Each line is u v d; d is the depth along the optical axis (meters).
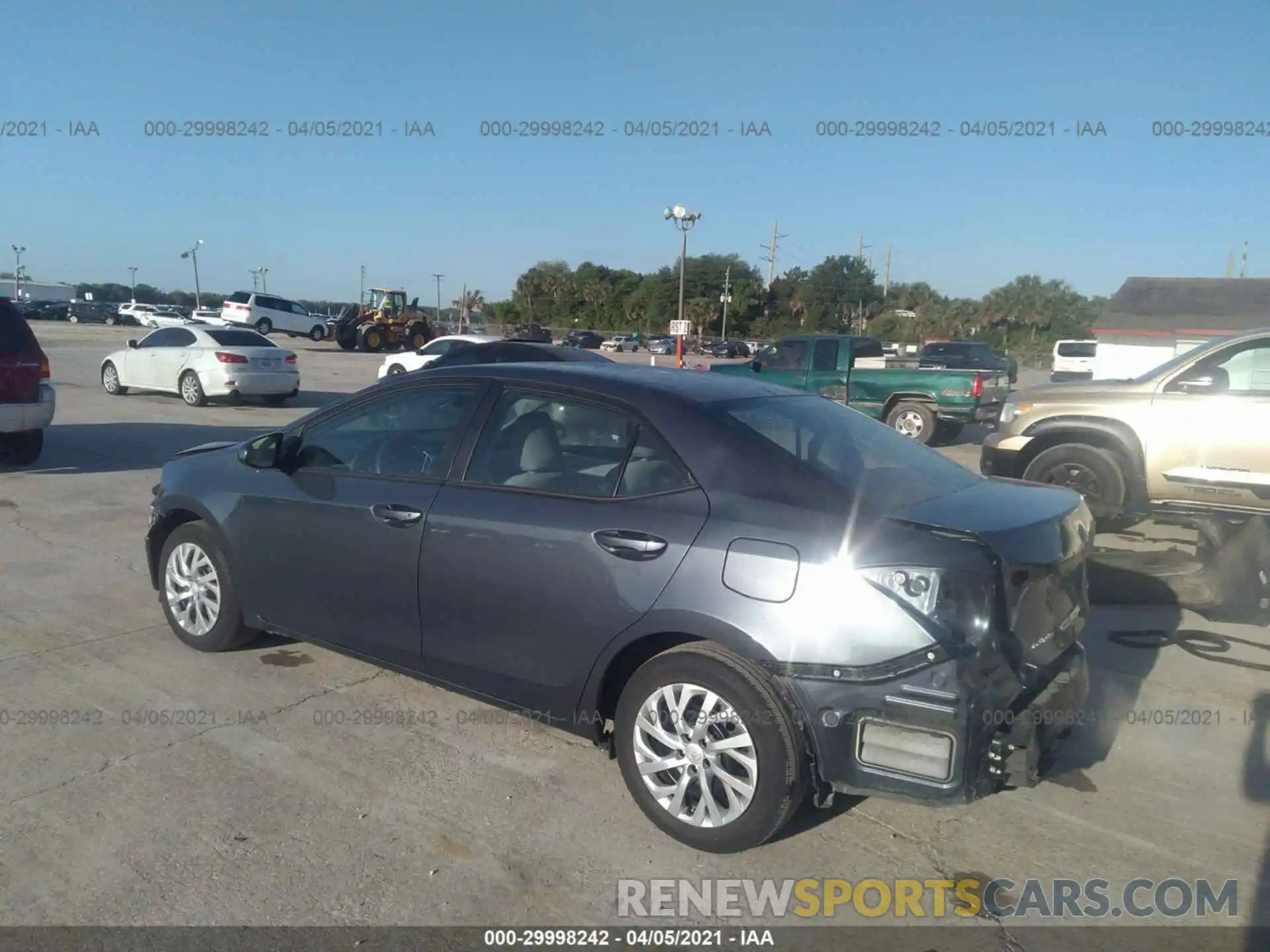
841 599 3.20
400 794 3.89
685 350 58.28
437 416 4.38
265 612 4.94
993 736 3.17
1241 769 4.23
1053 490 4.09
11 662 5.19
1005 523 3.42
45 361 10.45
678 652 3.50
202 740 4.32
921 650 3.10
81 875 3.31
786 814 3.37
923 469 4.03
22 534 7.89
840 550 3.24
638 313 82.25
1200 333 30.89
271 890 3.26
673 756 3.54
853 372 16.28
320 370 29.05
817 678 3.22
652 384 3.99
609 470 3.81
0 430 10.06
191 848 3.48
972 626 3.14
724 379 4.40
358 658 4.63
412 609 4.25
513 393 4.19
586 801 3.87
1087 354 35.59
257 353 17.41
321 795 3.87
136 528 8.18
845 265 76.94
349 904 3.20
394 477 4.40
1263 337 7.70
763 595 3.31
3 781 3.93
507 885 3.32
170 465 5.46
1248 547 6.02
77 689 4.85
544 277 90.19
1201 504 7.75
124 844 3.50
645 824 3.71
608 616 3.63
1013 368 21.84
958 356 20.47
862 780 3.23
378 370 29.73
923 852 3.57
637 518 3.63
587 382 4.03
